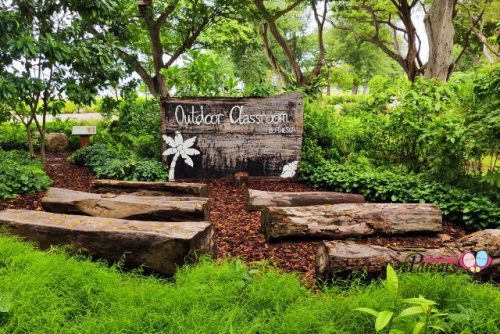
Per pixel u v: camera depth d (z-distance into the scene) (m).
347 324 2.80
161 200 4.78
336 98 18.17
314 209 4.53
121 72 8.37
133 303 2.99
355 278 3.35
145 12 12.52
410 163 7.64
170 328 2.73
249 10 14.54
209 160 7.69
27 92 7.27
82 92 7.88
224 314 2.79
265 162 7.79
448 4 16.48
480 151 6.17
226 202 6.51
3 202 6.28
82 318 2.83
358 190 6.73
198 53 9.68
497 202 5.69
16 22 6.74
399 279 3.16
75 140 13.12
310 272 3.94
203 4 13.49
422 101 7.27
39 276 3.09
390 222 4.42
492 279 3.50
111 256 3.66
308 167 7.91
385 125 7.87
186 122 7.60
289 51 18.11
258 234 4.93
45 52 7.05
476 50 25.00
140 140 9.09
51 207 4.80
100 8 7.77
